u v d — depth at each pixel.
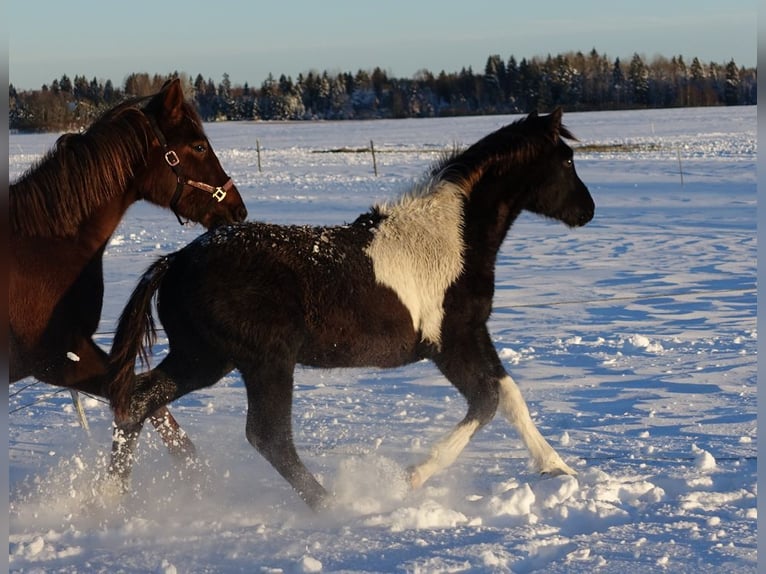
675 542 4.53
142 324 5.35
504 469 6.05
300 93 131.75
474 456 6.37
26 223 5.38
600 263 14.91
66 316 5.43
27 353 5.39
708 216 20.47
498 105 122.31
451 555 4.43
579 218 6.68
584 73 119.81
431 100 126.25
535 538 4.68
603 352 9.24
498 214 6.21
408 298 5.65
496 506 5.14
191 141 5.95
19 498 5.54
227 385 8.63
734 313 10.93
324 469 6.08
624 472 5.77
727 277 13.29
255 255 5.34
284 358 5.36
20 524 5.14
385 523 4.96
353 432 6.97
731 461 5.92
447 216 5.93
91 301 5.56
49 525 5.14
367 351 5.61
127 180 5.74
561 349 9.43
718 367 8.49
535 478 5.82
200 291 5.30
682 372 8.38
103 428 7.20
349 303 5.48
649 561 4.29
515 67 122.50
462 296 5.83
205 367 5.50
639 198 24.16
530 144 6.31
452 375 5.86
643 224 19.56
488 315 5.98
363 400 7.92
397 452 6.45
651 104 115.44
